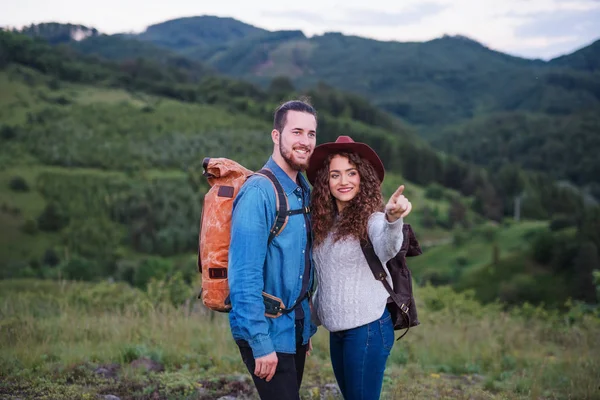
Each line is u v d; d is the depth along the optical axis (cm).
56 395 407
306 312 291
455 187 16125
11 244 8600
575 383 542
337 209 309
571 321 1104
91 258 8312
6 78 16750
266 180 279
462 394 495
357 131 17412
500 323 921
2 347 526
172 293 1004
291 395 277
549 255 7000
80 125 14288
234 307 266
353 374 298
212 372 505
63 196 10431
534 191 15600
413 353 679
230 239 276
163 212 9662
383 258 286
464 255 8862
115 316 715
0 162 11531
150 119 15662
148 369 504
